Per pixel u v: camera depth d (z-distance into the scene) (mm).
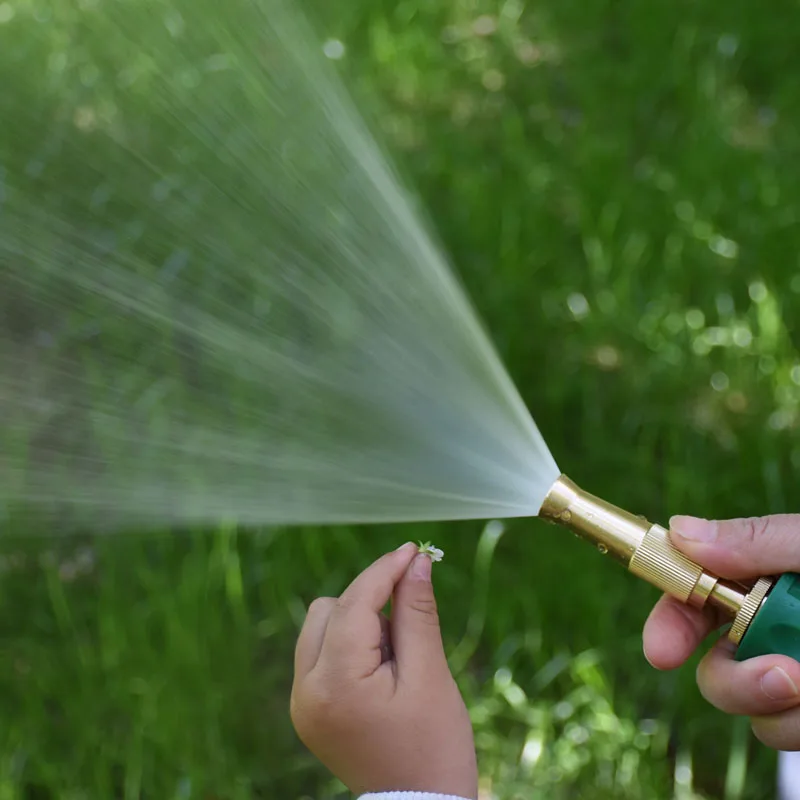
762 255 1563
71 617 1251
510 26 2066
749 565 887
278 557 1294
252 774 1190
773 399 1387
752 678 886
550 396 1419
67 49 1522
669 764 1189
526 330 1494
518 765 1184
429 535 1307
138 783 1164
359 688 927
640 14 2051
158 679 1204
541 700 1212
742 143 1783
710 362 1438
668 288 1535
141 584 1261
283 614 1263
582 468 1366
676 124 1836
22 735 1189
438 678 937
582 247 1630
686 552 890
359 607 935
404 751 927
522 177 1711
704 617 945
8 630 1249
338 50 1763
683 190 1669
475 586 1260
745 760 1174
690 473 1313
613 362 1460
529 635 1233
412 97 1891
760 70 1970
